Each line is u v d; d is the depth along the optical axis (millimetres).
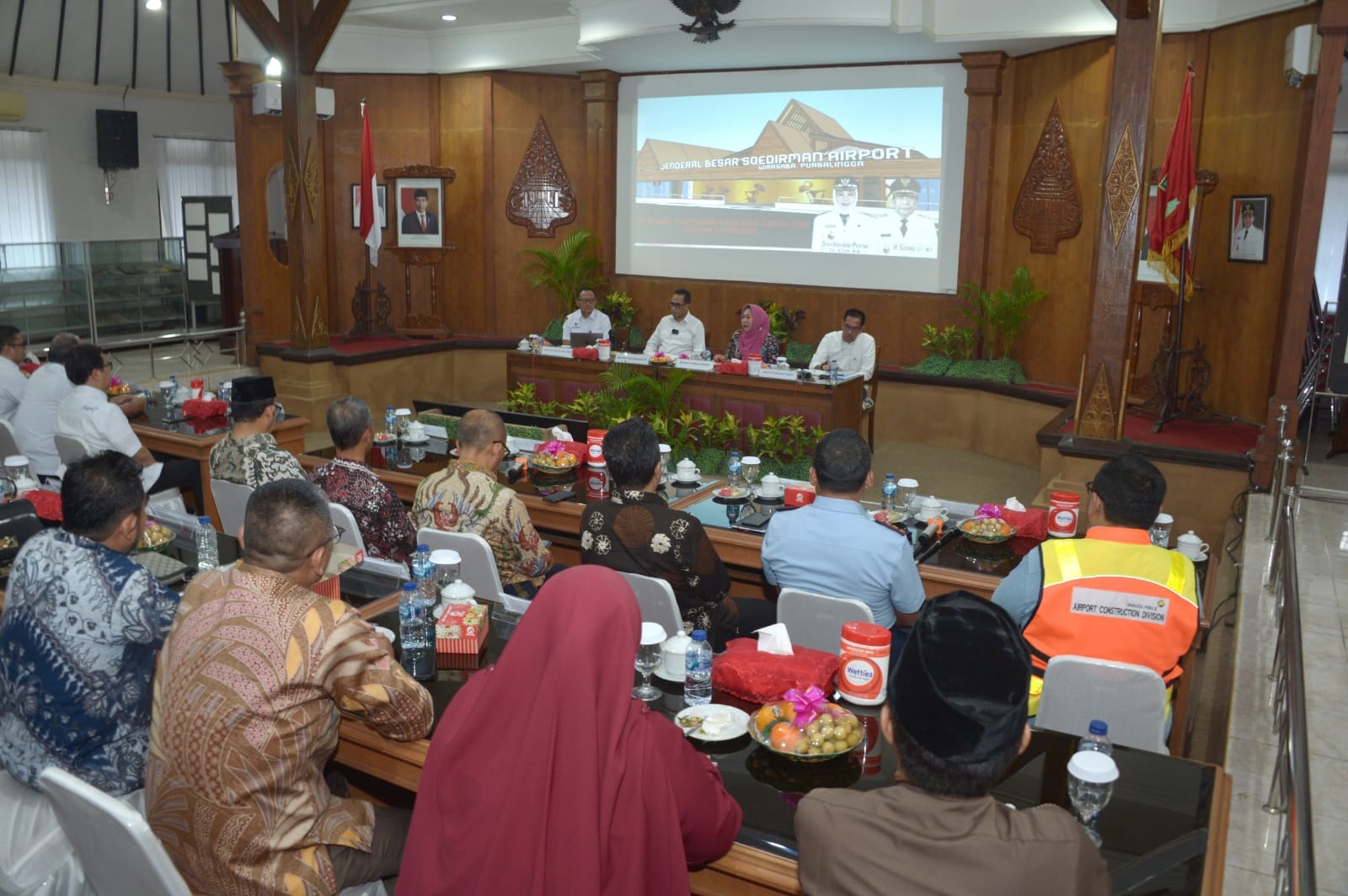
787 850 1648
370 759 2018
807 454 7160
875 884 1276
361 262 10484
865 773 1877
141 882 1634
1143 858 1630
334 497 3457
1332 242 9516
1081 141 7918
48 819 2051
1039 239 8336
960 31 7832
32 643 2016
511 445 5207
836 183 9375
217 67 12977
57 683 2012
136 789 2092
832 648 2760
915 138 8977
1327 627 4059
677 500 4254
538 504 4246
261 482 3766
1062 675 2271
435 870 1328
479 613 2367
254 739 1748
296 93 8688
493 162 10320
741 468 4543
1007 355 8750
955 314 9008
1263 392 6863
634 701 1459
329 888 1821
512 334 10688
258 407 3795
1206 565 3549
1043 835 1270
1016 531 3789
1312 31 6023
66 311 9938
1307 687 3574
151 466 4871
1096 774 1689
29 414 5223
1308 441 6000
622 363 7777
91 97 12148
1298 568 4684
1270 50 6691
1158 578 2348
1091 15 7250
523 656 1336
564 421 5430
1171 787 1832
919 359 9242
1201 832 1699
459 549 3178
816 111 9352
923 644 1322
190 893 1671
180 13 12047
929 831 1281
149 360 10148
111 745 2059
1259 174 6836
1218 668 4230
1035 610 2416
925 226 9047
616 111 10250
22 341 5914
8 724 2080
